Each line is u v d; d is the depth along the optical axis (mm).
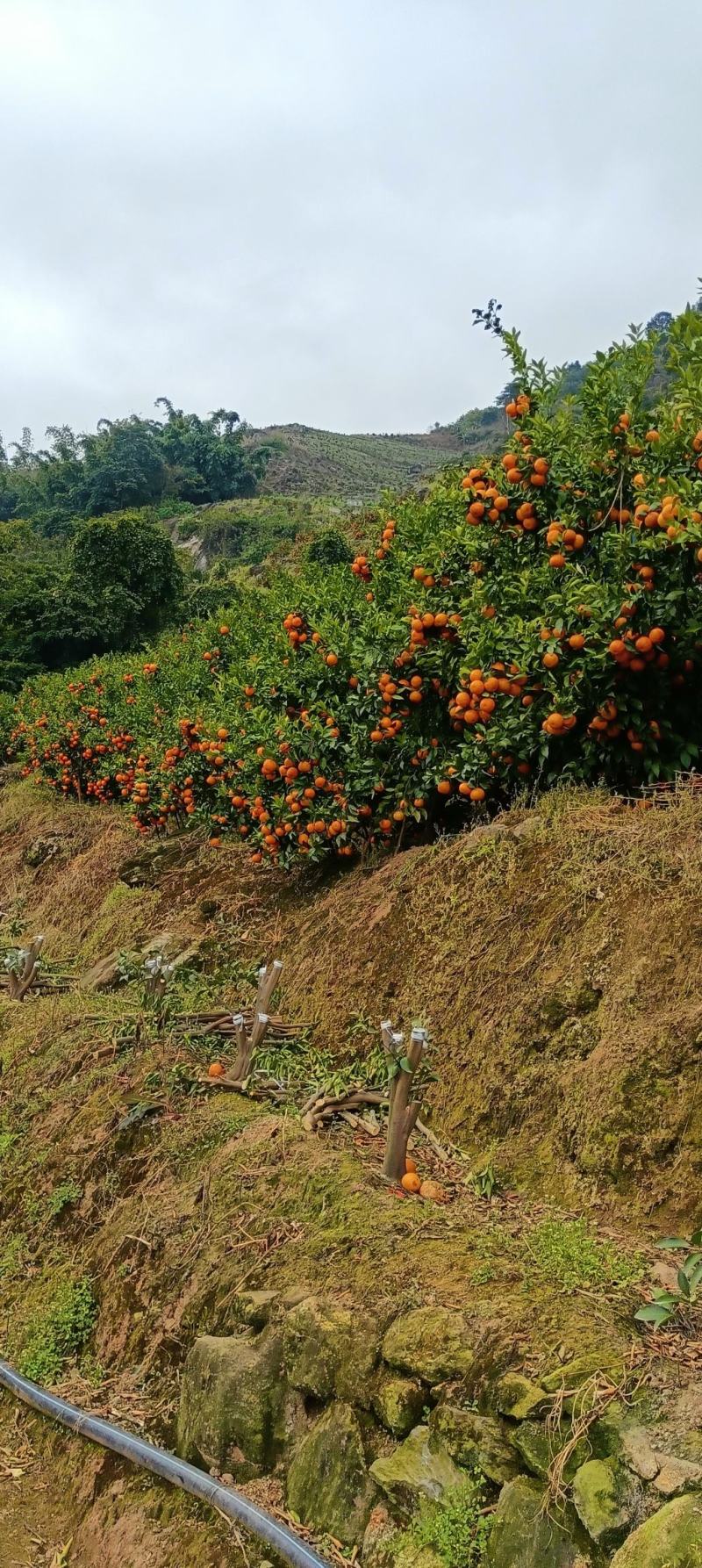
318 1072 4465
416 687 5516
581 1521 2078
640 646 4352
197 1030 5109
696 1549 1851
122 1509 2998
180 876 7715
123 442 64812
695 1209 2990
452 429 103188
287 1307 3008
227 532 47750
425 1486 2385
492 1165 3494
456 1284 2771
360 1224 3162
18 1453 3500
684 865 3674
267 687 6625
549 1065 3609
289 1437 2836
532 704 4797
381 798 5938
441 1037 4113
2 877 10812
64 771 12055
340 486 75875
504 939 4148
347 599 6598
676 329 4566
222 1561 2605
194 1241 3633
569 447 5012
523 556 5219
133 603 24859
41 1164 4734
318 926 5535
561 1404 2244
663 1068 3250
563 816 4398
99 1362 3652
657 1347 2389
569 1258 2816
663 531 4375
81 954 7750
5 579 24609
